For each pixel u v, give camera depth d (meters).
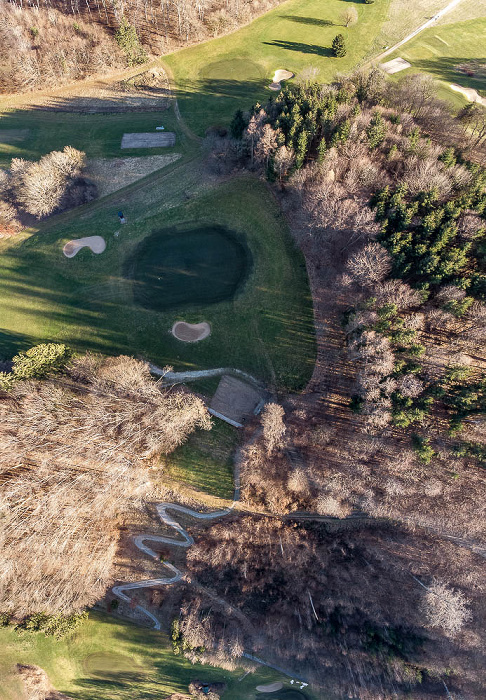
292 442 58.28
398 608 56.31
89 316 66.38
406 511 55.78
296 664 57.97
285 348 62.41
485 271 51.31
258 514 59.31
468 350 53.47
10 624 56.69
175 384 61.84
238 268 67.00
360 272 53.12
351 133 60.19
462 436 51.34
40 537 53.34
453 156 60.91
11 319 67.44
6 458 53.97
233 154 74.00
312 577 58.62
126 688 60.56
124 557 61.66
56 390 54.97
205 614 58.50
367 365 51.81
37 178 70.44
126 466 56.62
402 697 52.97
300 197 64.19
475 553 55.84
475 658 54.00
